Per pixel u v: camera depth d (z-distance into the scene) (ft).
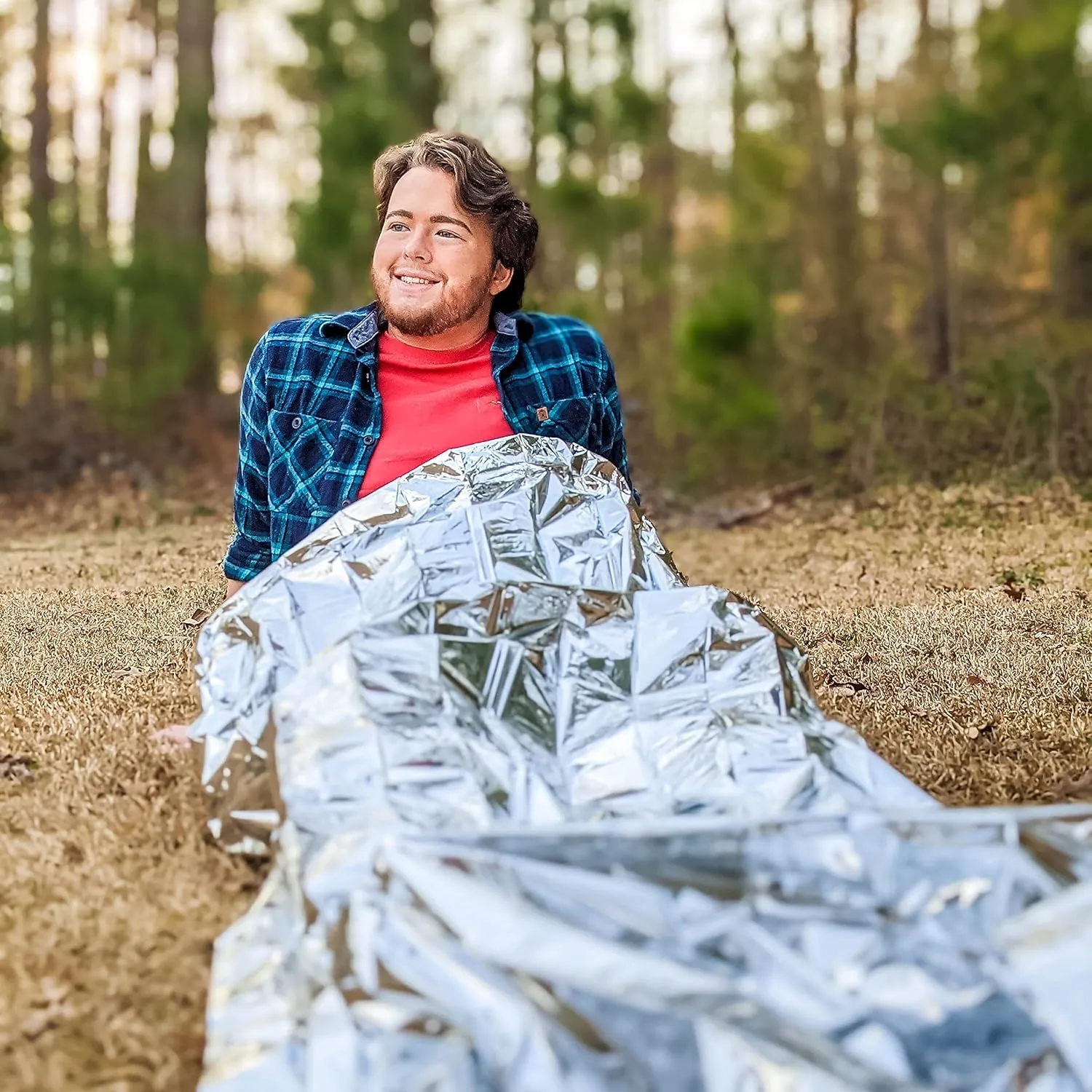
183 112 28.76
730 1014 3.70
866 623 10.52
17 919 5.35
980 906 4.27
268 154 57.82
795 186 29.40
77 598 11.81
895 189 29.14
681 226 38.40
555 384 8.21
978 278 26.89
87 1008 4.75
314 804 5.01
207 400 26.45
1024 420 17.98
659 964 3.83
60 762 7.18
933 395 19.86
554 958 3.88
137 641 10.04
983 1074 3.69
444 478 7.12
